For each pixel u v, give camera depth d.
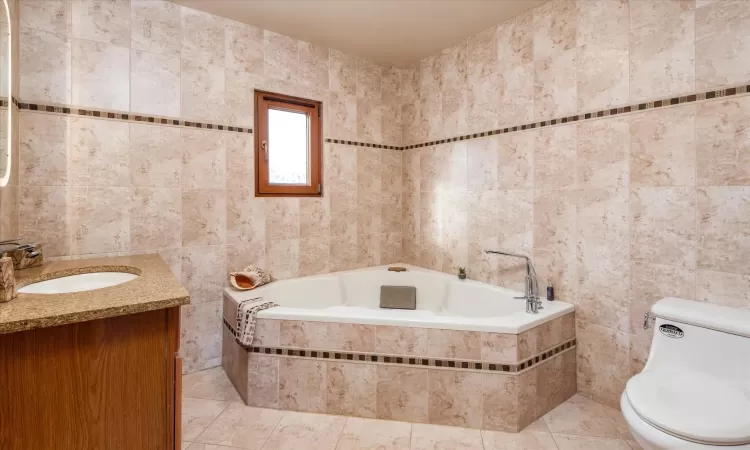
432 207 3.15
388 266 3.31
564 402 2.14
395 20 2.56
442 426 1.93
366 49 3.04
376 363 1.99
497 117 2.62
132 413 1.09
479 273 2.78
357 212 3.21
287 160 2.90
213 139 2.52
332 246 3.08
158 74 2.32
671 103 1.83
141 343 1.10
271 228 2.78
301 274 2.93
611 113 2.05
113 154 2.20
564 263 2.27
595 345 2.14
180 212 2.42
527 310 2.12
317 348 2.04
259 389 2.09
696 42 1.75
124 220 2.24
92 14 2.12
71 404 1.01
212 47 2.50
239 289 2.52
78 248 2.11
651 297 1.92
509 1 2.31
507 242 2.58
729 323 1.46
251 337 2.08
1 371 0.94
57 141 2.04
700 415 1.23
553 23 2.29
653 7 1.88
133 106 2.25
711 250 1.73
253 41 2.66
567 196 2.25
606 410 2.06
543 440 1.80
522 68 2.46
